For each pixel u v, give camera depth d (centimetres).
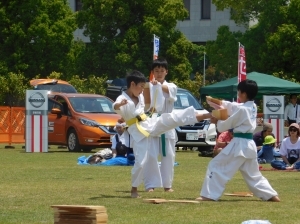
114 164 2470
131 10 5853
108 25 5831
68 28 5875
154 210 1296
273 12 5394
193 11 8231
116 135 2548
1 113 3947
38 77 5647
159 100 1622
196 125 3328
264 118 3166
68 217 1068
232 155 1442
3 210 1293
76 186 1709
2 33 5738
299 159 2333
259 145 2722
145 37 5841
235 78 3734
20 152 3244
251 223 1029
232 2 5469
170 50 5869
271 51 5334
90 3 5834
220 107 1466
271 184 1803
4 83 5362
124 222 1156
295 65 5316
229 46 5578
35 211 1280
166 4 5822
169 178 1628
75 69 5922
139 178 1497
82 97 3428
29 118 3266
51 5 5856
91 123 3231
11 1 5712
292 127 2352
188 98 3512
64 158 2797
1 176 1964
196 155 3153
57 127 3397
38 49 5759
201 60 7788
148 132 1515
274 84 3606
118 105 1506
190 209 1311
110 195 1526
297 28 5272
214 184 1445
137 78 1533
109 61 5831
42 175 2002
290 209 1323
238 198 1499
